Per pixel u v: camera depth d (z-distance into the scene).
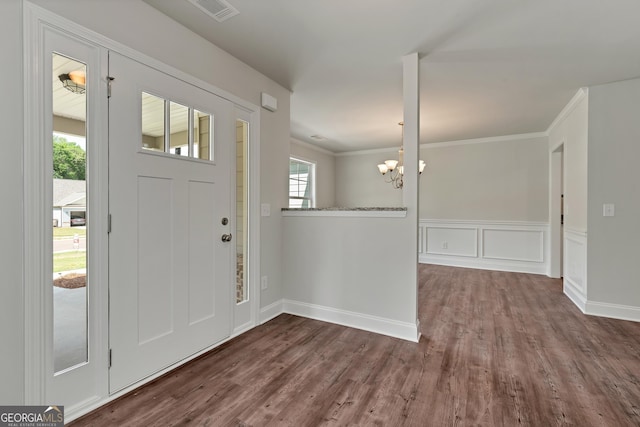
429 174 5.86
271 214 3.00
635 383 1.86
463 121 4.38
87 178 1.58
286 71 2.81
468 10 1.94
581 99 3.30
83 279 1.57
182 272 2.09
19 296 1.36
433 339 2.50
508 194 5.20
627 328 2.73
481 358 2.18
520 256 5.09
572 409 1.62
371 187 6.56
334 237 2.88
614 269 3.01
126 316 1.75
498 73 2.84
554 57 2.54
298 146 5.77
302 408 1.63
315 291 2.99
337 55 2.52
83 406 1.57
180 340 2.08
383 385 1.84
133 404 1.64
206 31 2.17
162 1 1.84
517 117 4.19
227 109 2.46
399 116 4.18
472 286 4.18
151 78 1.88
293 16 2.01
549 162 4.83
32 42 1.37
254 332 2.64
